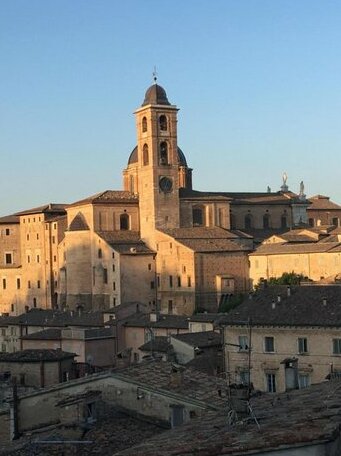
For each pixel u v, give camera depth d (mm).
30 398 49688
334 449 19531
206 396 45219
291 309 98812
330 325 92250
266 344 97750
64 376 94812
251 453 19938
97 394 44969
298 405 26562
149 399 45625
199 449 20875
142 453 21875
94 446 40594
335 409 23031
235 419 26000
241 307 104562
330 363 92625
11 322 171250
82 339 132875
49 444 40375
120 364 61250
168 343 121938
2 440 48812
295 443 19531
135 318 154750
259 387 97625
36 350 97312
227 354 101312
